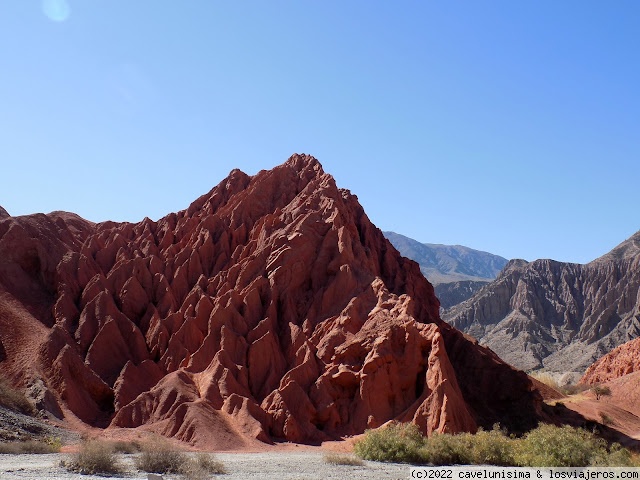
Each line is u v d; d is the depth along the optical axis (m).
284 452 46.78
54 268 68.56
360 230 80.56
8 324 58.88
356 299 63.47
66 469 30.58
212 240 75.12
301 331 61.34
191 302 65.62
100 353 58.72
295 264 68.06
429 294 85.06
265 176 84.06
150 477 27.19
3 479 25.72
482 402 68.06
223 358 57.69
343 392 56.38
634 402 105.94
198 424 49.41
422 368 56.69
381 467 37.12
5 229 71.25
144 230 81.81
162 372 59.03
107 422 52.94
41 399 51.19
